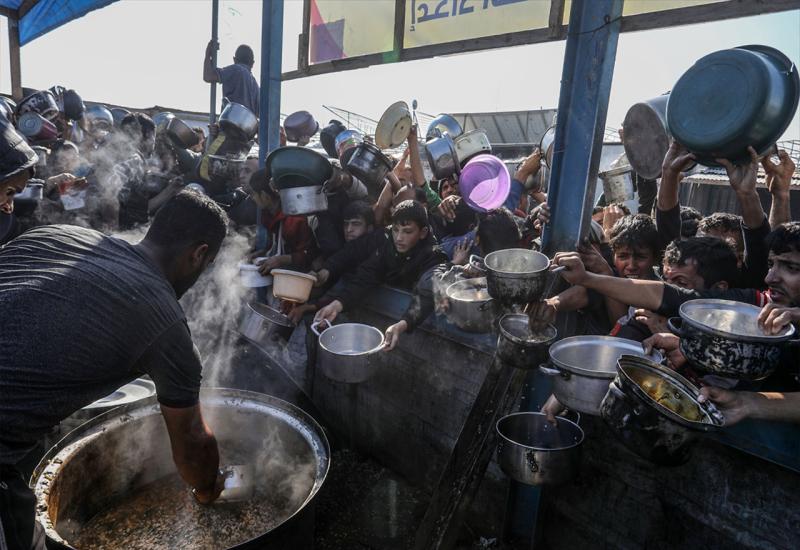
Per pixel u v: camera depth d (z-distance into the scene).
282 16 3.90
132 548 1.82
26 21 7.48
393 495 2.91
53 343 1.35
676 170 2.04
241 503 2.05
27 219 5.08
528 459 1.84
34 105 6.32
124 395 2.46
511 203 3.35
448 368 2.70
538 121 9.64
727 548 1.75
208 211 1.68
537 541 2.36
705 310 1.52
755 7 1.82
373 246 3.13
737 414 1.42
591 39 2.07
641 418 1.40
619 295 1.83
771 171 2.35
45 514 1.58
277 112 4.04
